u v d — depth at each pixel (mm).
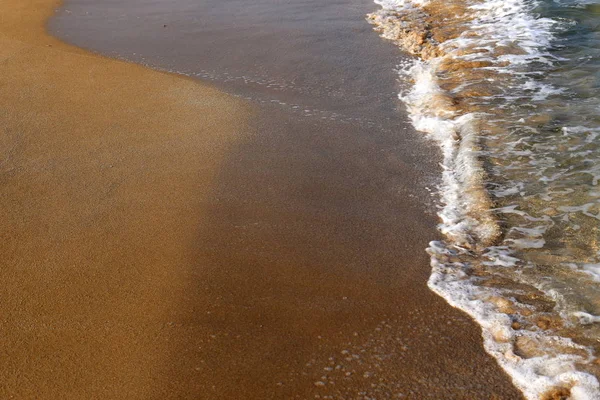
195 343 2926
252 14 8930
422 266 3504
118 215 3955
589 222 3811
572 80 5988
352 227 3871
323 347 2914
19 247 3656
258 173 4480
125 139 5000
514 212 3977
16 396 2646
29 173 4492
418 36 7625
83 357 2848
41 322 3066
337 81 6477
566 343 2889
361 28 8211
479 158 4641
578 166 4445
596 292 3213
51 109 5629
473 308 3154
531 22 7707
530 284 3314
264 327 3033
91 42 7902
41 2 9836
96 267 3465
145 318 3084
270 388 2689
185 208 4027
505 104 5551
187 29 8336
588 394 2594
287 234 3775
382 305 3191
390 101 5941
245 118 5426
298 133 5164
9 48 7574
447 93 5922
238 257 3551
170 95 5969
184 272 3418
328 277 3402
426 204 4148
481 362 2820
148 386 2693
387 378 2742
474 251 3639
